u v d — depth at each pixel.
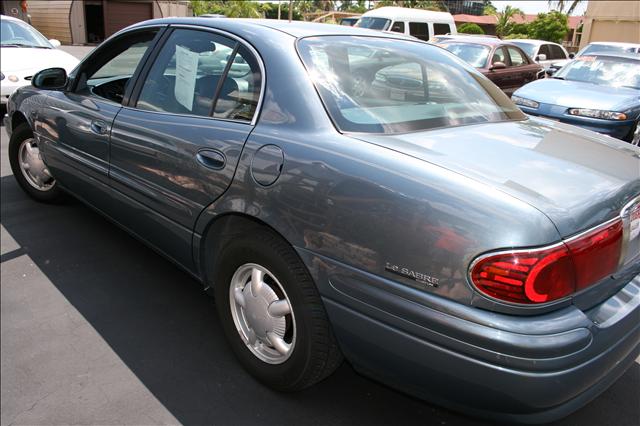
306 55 2.41
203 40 2.79
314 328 2.11
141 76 3.07
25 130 4.30
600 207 1.82
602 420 2.33
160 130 2.73
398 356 1.88
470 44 11.15
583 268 1.72
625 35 20.33
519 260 1.63
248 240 2.27
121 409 2.33
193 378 2.53
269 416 2.31
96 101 3.38
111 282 3.36
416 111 2.42
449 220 1.73
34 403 2.37
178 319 3.00
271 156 2.18
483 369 1.70
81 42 27.89
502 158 2.05
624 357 1.94
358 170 1.95
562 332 1.67
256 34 2.56
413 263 1.79
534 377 1.65
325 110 2.21
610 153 2.32
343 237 1.94
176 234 2.72
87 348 2.73
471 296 1.69
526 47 15.03
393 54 2.72
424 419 2.33
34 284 3.31
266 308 2.30
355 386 2.52
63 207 4.53
